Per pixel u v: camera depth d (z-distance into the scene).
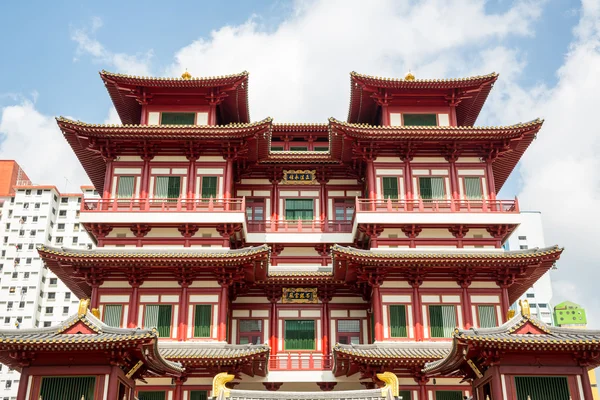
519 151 53.47
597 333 29.28
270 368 47.69
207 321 45.81
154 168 51.53
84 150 52.97
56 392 28.20
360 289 51.50
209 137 50.25
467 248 49.78
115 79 52.53
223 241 49.59
